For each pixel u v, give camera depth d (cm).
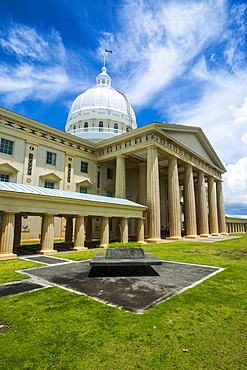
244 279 841
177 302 604
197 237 3372
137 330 452
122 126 4584
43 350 385
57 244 2312
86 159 3431
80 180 3294
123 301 613
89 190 3434
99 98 4662
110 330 453
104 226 2020
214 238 3356
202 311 549
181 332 447
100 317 512
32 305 586
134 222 4397
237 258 1347
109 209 2073
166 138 3077
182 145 3297
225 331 454
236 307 575
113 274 923
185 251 1688
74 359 360
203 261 1237
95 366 343
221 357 367
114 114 4547
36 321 495
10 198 1379
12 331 452
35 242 2595
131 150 3067
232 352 382
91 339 420
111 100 4691
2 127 2441
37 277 875
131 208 2356
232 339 425
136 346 397
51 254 1530
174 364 348
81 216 1830
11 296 654
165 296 653
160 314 528
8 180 2478
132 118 4912
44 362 352
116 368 338
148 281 816
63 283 790
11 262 1212
